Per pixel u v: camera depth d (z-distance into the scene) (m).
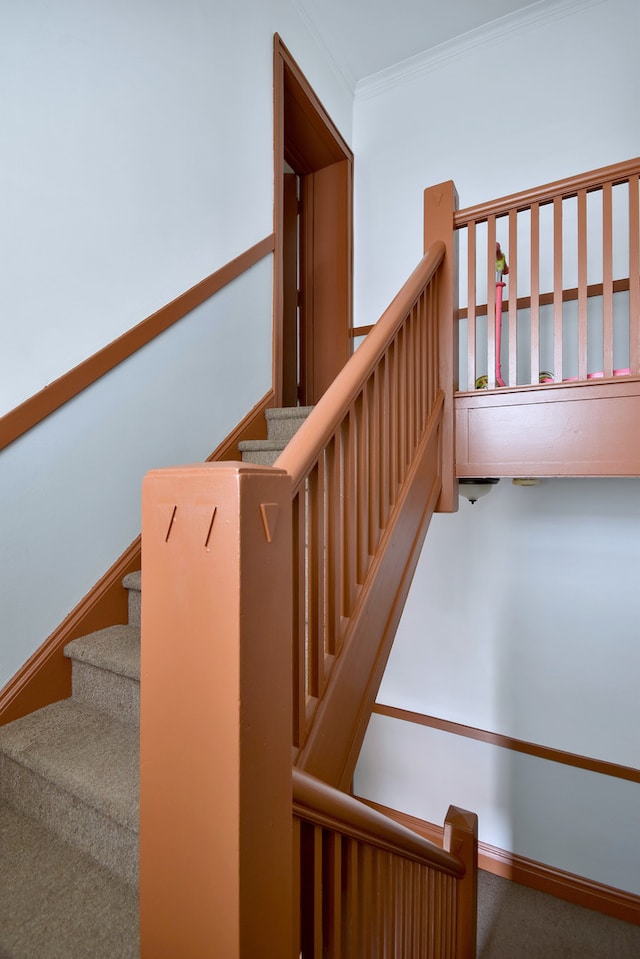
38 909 0.93
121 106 1.63
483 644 2.50
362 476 1.07
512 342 1.49
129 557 1.66
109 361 1.58
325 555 0.96
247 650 0.55
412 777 2.66
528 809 2.38
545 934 2.09
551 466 1.43
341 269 2.94
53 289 1.42
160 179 1.78
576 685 2.30
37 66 1.37
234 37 2.14
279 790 0.60
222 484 0.55
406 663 2.69
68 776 1.07
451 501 1.56
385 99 2.87
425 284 1.43
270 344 2.40
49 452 1.42
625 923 2.14
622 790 2.20
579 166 2.31
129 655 1.32
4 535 1.31
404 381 1.30
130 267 1.67
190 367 1.93
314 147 2.84
